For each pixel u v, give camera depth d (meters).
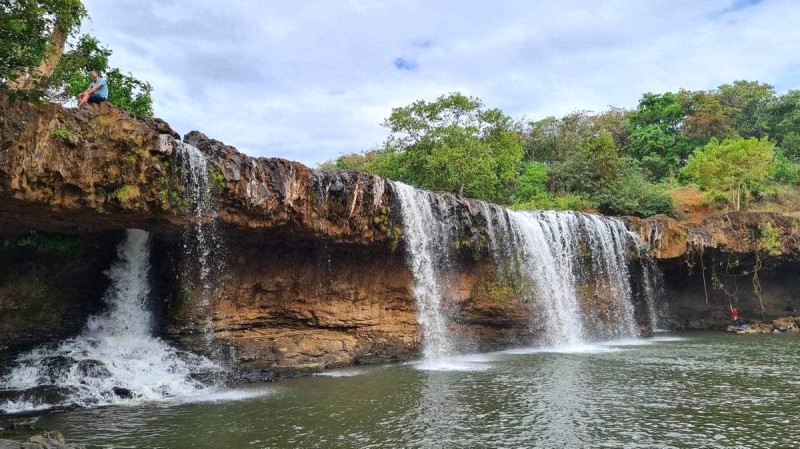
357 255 20.81
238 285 18.28
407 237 21.31
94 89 13.92
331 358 19.30
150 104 20.56
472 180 34.47
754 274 34.25
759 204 41.41
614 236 30.75
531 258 26.53
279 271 19.17
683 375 16.66
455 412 11.98
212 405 13.01
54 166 12.11
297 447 9.49
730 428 10.48
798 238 32.69
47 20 13.59
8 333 14.87
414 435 10.18
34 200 12.11
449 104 36.75
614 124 61.97
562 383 15.46
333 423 11.10
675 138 56.72
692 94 57.62
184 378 15.55
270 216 16.69
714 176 41.22
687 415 11.55
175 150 14.35
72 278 16.03
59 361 14.69
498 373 17.44
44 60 15.03
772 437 9.88
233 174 15.64
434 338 22.66
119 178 13.20
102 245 16.11
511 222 25.84
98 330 16.28
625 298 30.59
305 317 19.73
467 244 23.45
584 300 29.02
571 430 10.44
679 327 34.75
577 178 42.94
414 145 36.62
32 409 12.64
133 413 12.22
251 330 18.58
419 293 22.39
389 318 21.72
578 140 54.47
